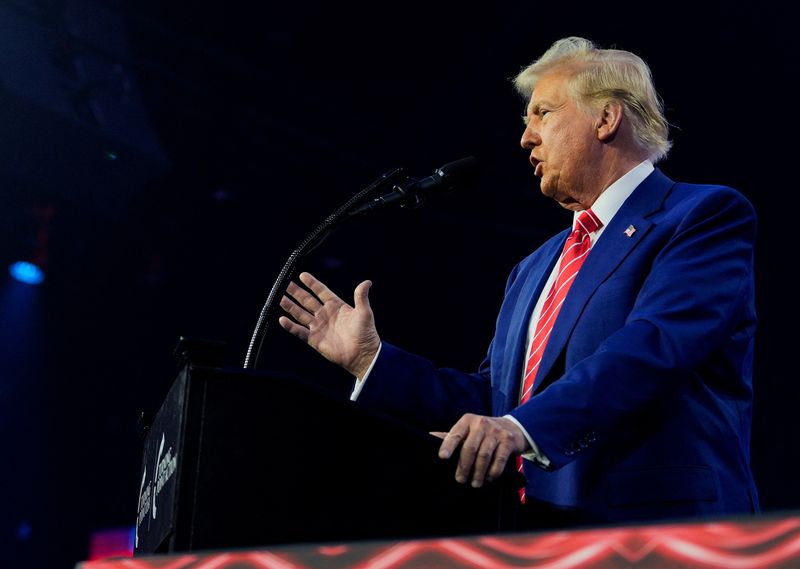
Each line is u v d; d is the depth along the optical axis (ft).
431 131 55.72
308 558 7.70
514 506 11.56
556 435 12.07
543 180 17.06
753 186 51.93
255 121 56.34
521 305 17.08
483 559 7.27
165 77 54.65
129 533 69.00
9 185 54.90
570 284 16.03
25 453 68.39
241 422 10.53
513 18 49.83
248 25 53.42
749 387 15.02
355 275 60.95
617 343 13.20
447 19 51.19
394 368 15.67
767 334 52.80
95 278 62.80
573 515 13.44
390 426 11.15
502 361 16.52
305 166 57.52
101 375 67.92
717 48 48.62
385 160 56.59
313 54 54.70
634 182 16.42
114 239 60.44
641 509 13.35
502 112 54.29
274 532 10.32
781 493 51.80
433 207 58.34
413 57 53.88
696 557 6.68
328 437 10.86
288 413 10.76
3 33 48.08
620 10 47.96
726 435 14.08
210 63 54.95
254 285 62.23
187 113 55.62
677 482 13.42
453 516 11.21
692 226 14.90
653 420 13.91
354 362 15.67
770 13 46.03
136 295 63.67
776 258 52.26
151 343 65.72
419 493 11.13
